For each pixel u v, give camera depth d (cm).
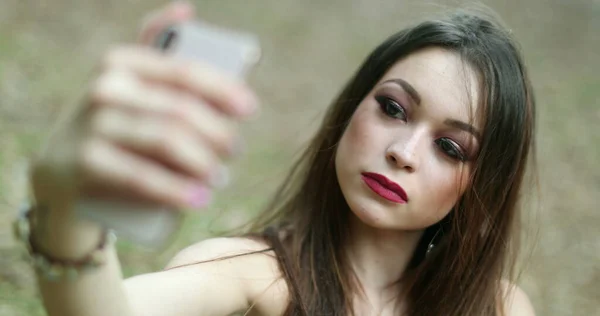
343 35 792
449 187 162
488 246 181
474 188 169
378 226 159
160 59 72
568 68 789
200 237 362
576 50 839
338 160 163
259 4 807
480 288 181
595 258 433
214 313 144
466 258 177
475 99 161
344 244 176
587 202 507
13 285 287
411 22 185
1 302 274
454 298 179
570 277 408
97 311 94
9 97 467
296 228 179
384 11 860
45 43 581
